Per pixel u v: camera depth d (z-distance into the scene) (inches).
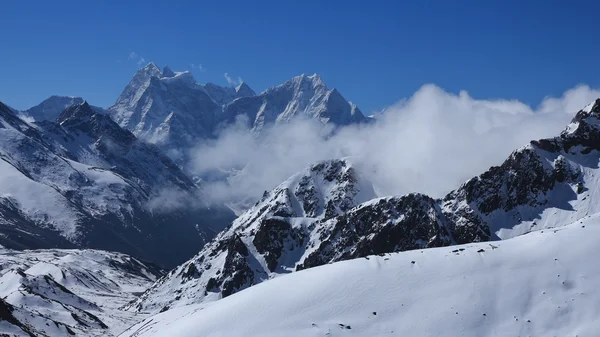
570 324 3193.9
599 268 3491.6
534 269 3602.4
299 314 3555.6
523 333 3206.2
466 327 3294.8
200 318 3843.5
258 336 3430.1
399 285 3678.6
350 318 3472.0
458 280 3629.4
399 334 3314.5
